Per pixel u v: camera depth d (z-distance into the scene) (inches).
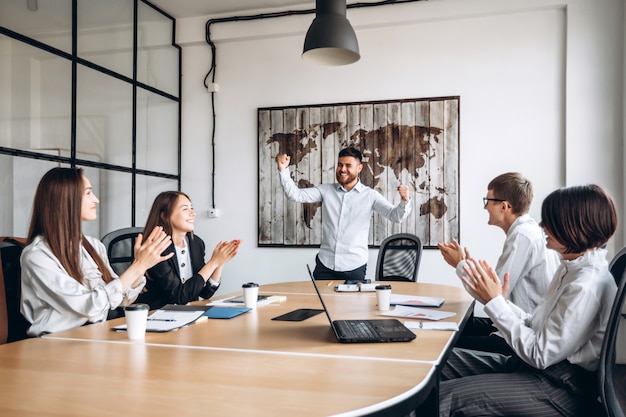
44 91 146.2
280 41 197.8
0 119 132.3
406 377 46.0
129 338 63.6
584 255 61.6
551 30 171.5
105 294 74.3
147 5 190.4
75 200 78.6
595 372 60.6
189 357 53.9
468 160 178.2
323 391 41.8
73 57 156.4
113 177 172.9
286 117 195.2
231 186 202.1
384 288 86.0
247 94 201.0
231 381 44.8
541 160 172.1
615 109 163.2
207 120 205.2
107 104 170.6
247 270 199.8
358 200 163.2
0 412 36.9
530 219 92.5
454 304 92.8
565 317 58.3
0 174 131.8
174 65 205.6
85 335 66.1
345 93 190.2
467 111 178.7
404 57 184.5
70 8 155.7
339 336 61.2
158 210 112.3
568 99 167.0
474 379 62.7
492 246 175.9
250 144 200.4
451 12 176.9
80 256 83.0
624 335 159.8
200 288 103.1
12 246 87.4
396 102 184.2
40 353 55.9
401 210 155.5
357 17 185.3
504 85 175.5
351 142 188.5
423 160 181.5
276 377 46.1
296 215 194.1
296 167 193.8
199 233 204.7
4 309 82.2
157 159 194.9
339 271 162.4
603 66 164.1
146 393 41.4
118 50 175.8
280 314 83.0
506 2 172.1
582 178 165.3
